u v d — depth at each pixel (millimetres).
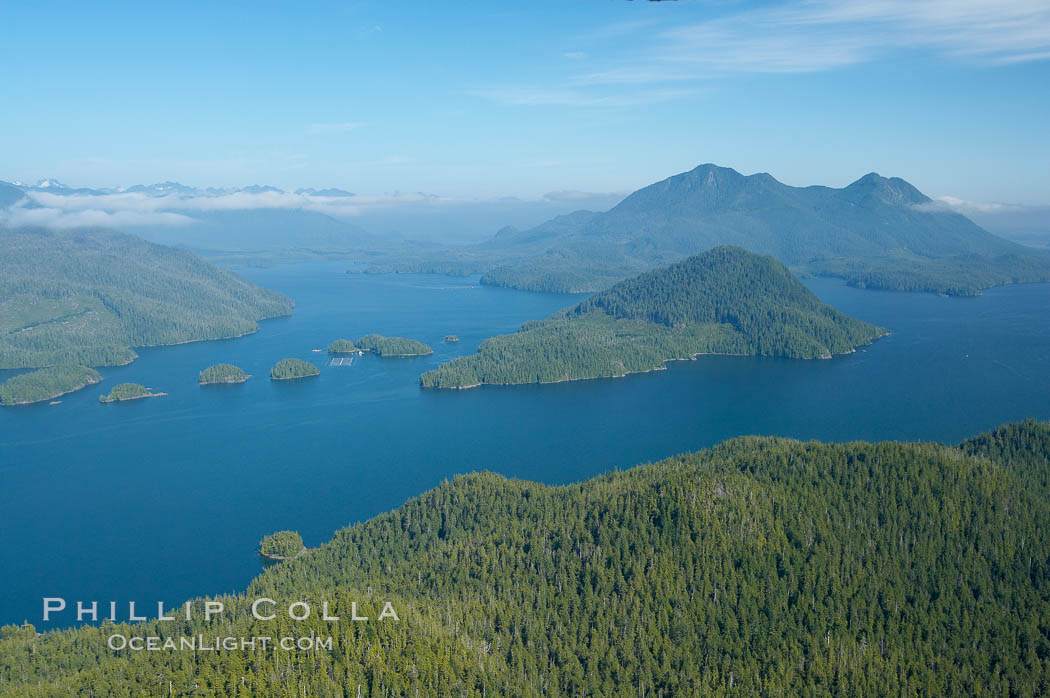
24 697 193750
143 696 195125
